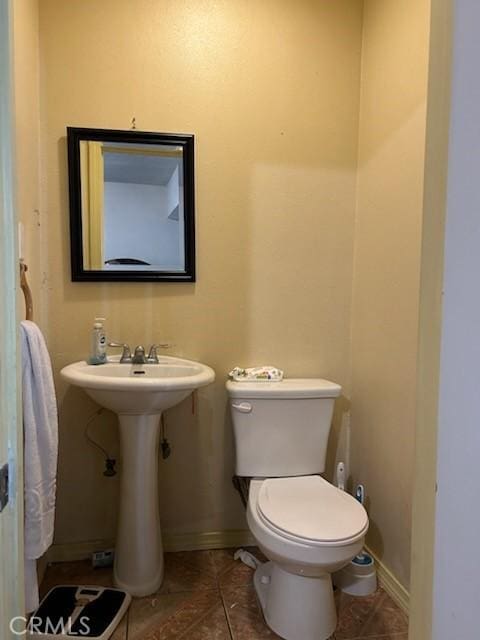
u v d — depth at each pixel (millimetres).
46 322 1771
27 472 1163
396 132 1653
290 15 1889
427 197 694
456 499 635
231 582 1695
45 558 1746
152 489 1643
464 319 619
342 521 1356
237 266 1913
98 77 1760
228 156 1878
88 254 1784
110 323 1825
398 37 1635
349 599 1608
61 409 1814
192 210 1846
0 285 590
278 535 1312
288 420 1759
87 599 1548
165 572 1754
